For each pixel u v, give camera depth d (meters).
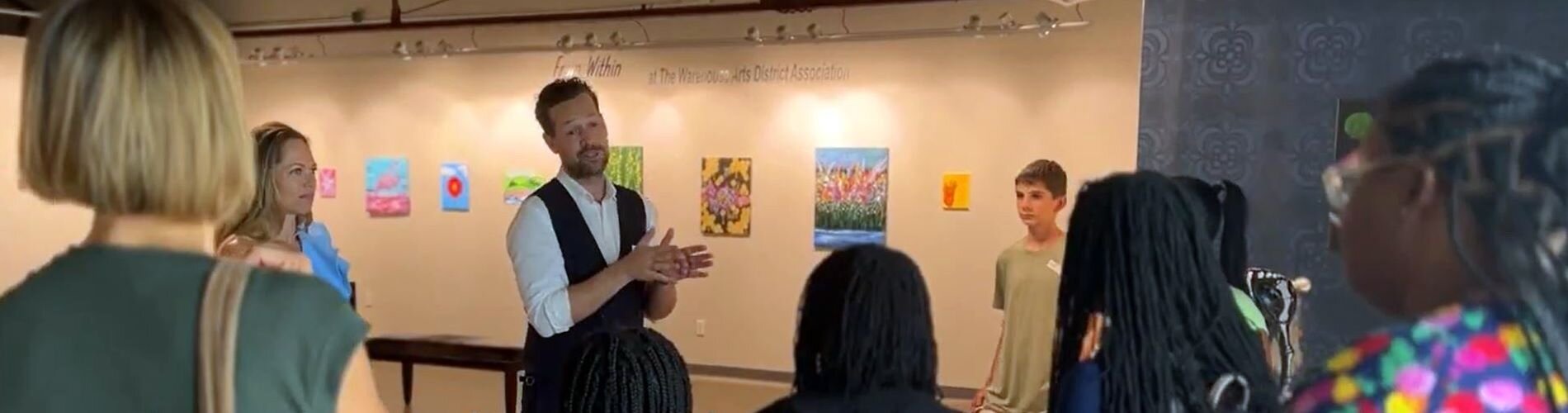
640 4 7.62
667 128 7.72
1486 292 1.36
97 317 0.89
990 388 4.04
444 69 8.38
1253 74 1.78
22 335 0.89
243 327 0.90
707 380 7.55
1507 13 1.45
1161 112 1.88
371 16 8.47
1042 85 6.70
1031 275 3.73
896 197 7.12
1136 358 1.38
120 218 0.91
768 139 7.44
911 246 7.10
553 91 2.47
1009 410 3.81
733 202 7.56
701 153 7.63
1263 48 1.77
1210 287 1.40
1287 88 1.73
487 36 8.20
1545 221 1.33
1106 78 6.51
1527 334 1.33
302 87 8.93
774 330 7.50
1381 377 1.41
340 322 0.96
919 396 1.44
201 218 0.94
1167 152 1.87
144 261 0.91
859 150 7.19
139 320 0.89
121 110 0.86
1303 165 1.71
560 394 1.62
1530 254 1.33
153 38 0.88
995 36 6.80
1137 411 1.38
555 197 2.43
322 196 8.92
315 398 0.95
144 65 0.87
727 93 7.54
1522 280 1.33
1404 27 1.55
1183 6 1.86
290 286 0.95
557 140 2.46
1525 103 1.36
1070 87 6.61
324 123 8.86
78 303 0.90
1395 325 1.43
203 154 0.91
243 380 0.90
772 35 7.39
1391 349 1.42
